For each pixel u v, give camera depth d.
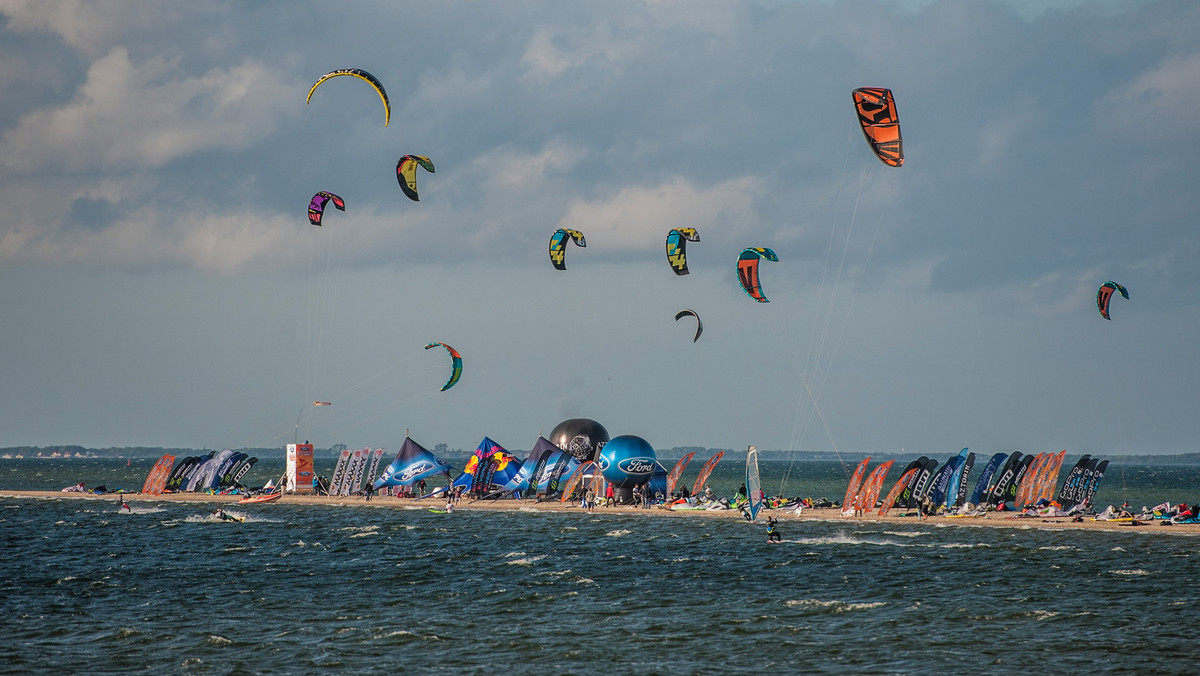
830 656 35.84
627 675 33.69
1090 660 35.03
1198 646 36.78
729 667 34.53
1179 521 77.38
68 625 40.91
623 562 58.12
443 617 42.44
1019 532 72.50
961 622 41.00
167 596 47.38
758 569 55.16
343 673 33.97
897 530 74.31
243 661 35.34
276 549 64.56
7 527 79.25
